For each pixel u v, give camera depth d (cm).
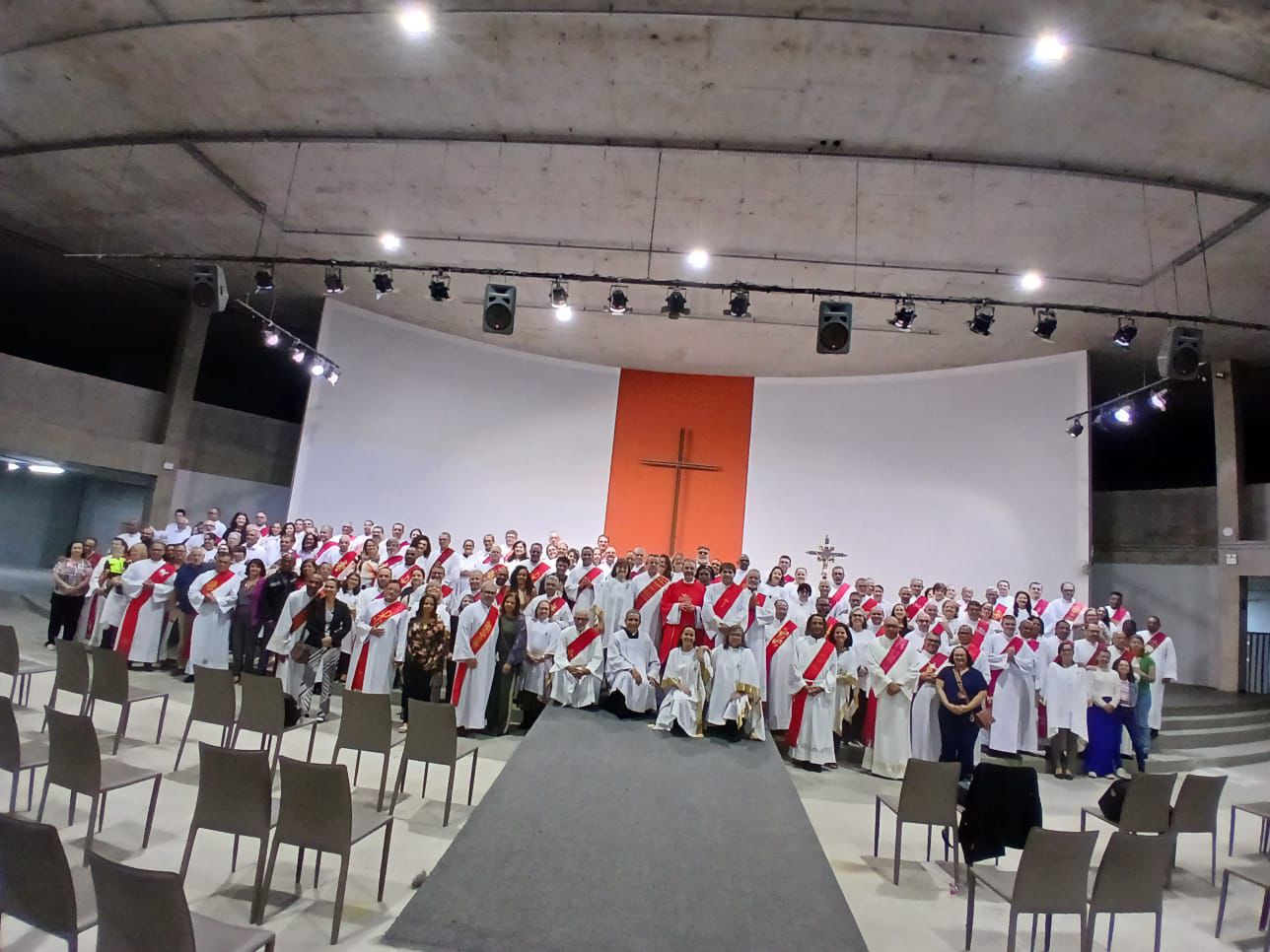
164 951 261
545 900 402
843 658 781
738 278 1027
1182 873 551
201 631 836
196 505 1383
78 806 489
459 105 723
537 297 1191
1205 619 1288
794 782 696
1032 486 1188
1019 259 912
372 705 521
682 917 397
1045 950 396
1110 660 833
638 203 870
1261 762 884
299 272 1195
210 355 1720
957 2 541
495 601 752
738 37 599
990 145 705
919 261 939
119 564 891
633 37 609
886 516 1310
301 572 816
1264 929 457
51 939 346
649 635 879
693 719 739
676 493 1408
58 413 1180
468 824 486
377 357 1320
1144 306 1008
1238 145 671
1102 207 790
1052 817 647
